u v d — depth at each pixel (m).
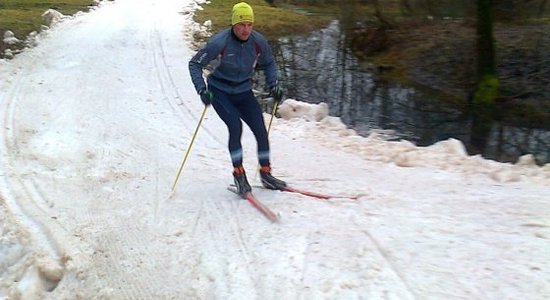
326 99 13.71
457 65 16.06
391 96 14.19
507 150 10.61
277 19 22.14
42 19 18.61
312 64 17.09
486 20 14.20
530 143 11.02
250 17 5.57
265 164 6.29
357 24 20.34
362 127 11.68
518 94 14.02
